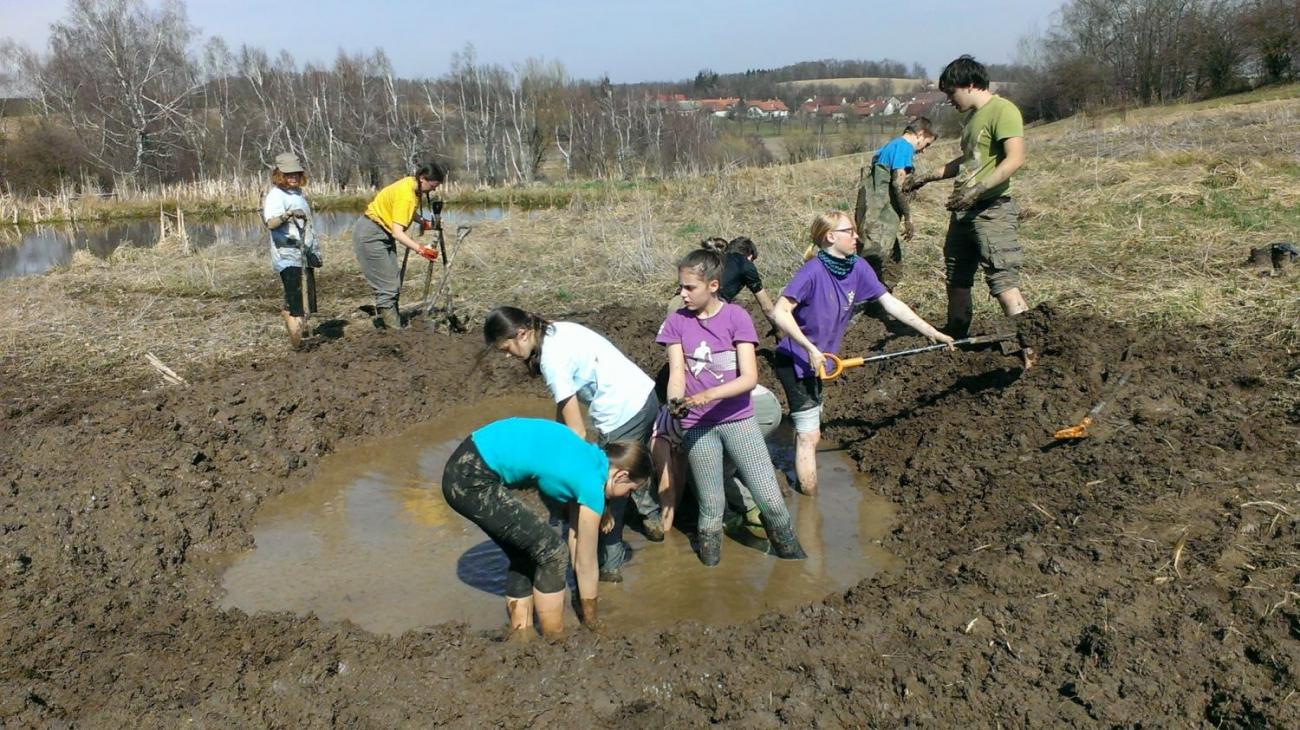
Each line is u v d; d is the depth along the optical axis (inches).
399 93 1576.0
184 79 1557.6
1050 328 272.7
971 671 156.7
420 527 235.9
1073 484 216.4
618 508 201.9
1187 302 297.3
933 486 238.1
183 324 408.2
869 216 368.2
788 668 161.5
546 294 440.1
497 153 1560.0
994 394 265.1
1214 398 239.5
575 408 193.9
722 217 577.3
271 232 357.7
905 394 292.0
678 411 192.9
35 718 154.8
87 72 1449.3
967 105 281.7
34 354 367.2
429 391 321.7
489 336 187.8
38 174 1326.3
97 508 226.1
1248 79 1414.9
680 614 192.1
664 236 545.6
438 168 372.8
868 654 163.8
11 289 504.4
